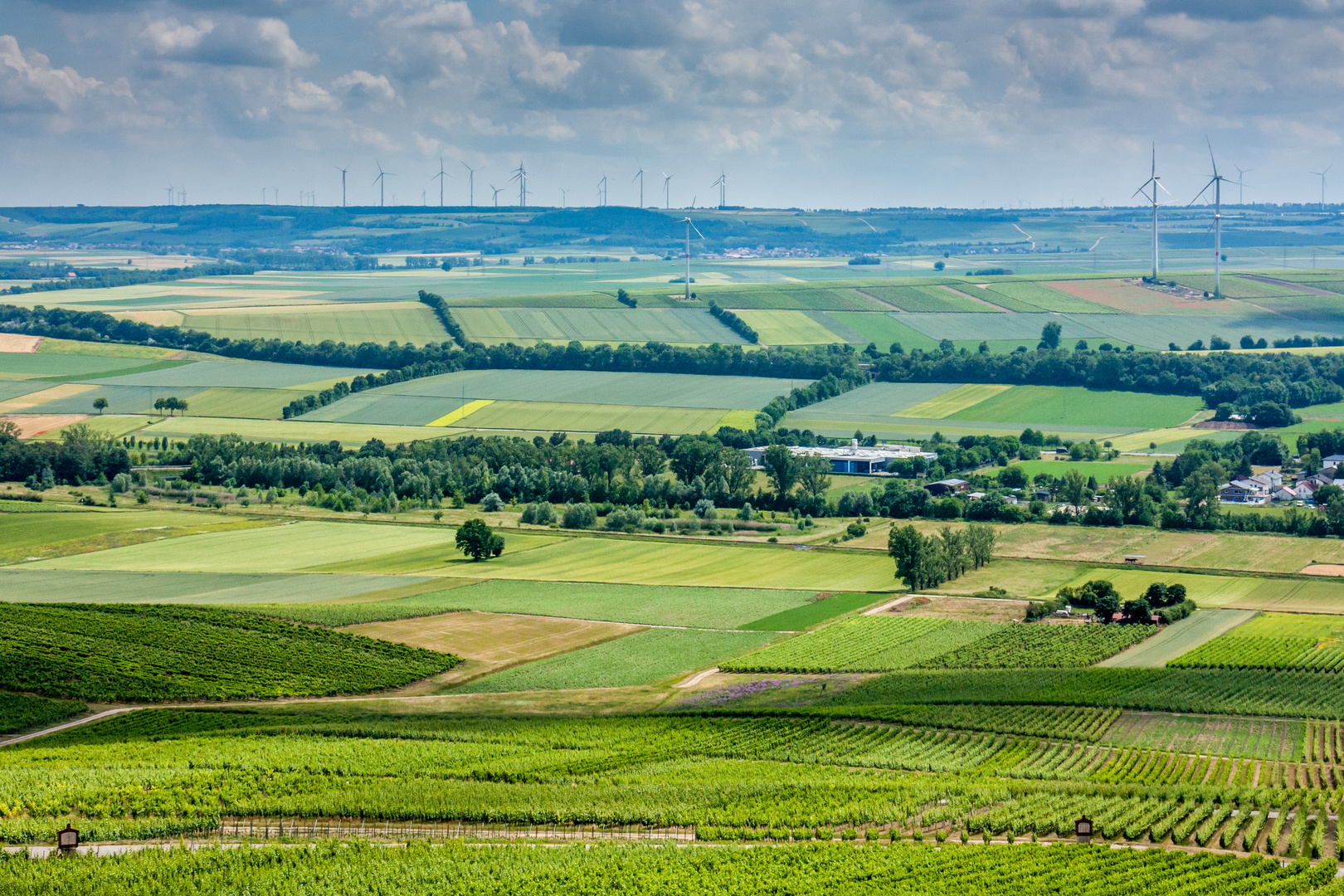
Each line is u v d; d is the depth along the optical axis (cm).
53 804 11906
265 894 10175
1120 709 16038
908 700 16312
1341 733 15138
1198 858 11044
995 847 11369
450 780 13238
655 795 12688
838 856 11112
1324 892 10112
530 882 10500
